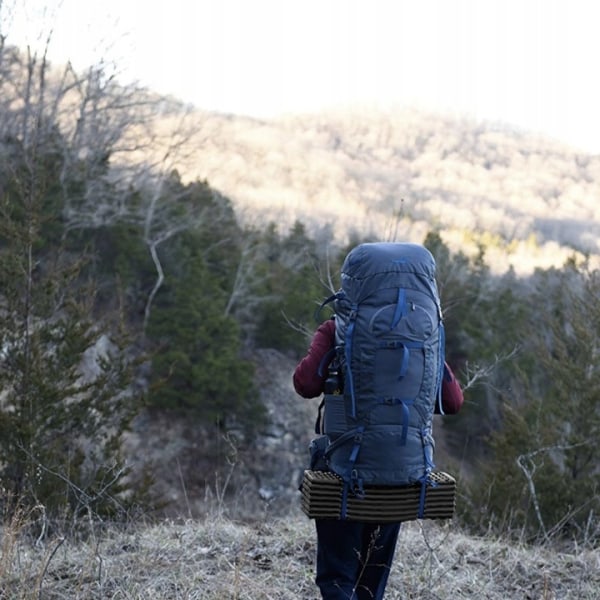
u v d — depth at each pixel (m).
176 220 40.25
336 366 3.86
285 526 6.76
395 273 3.80
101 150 39.19
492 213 147.50
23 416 12.75
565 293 25.05
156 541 6.10
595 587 5.54
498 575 5.78
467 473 21.48
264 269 44.03
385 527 4.12
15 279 13.45
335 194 121.56
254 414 36.41
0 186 22.67
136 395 15.85
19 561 5.19
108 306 36.22
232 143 126.12
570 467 17.69
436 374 3.82
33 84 39.44
